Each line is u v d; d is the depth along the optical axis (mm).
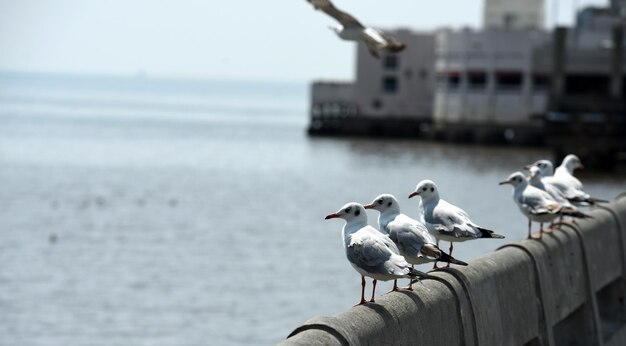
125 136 132750
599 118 79625
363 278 8328
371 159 94875
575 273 12273
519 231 43969
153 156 101375
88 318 28891
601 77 92375
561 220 12680
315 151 108062
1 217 52812
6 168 83562
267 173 82750
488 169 83438
